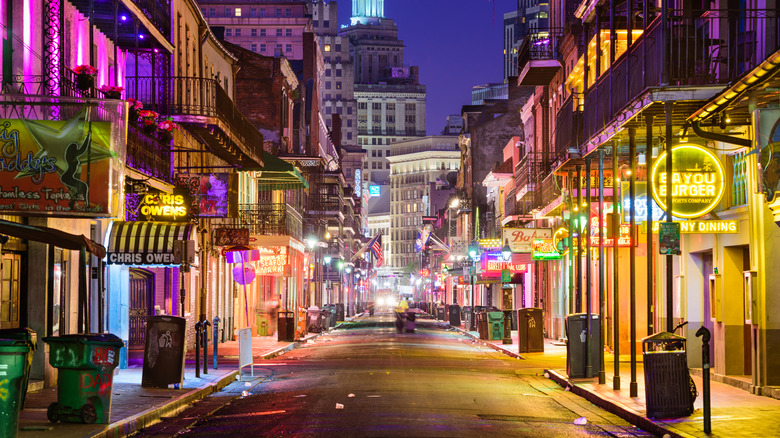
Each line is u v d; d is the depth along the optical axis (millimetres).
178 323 17891
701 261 21719
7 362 10133
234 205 25578
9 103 16750
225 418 14312
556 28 42062
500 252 50938
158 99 27094
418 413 14445
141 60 27422
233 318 42406
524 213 47094
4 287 17031
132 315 30094
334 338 46312
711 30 18078
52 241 13578
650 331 15570
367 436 11922
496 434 12312
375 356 30531
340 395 17328
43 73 18141
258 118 56625
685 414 13523
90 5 20453
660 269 24422
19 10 17406
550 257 35625
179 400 15914
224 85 42469
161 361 17781
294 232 47656
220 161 38219
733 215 18359
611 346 30047
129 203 22984
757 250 16906
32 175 16266
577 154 20719
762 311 16688
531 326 31156
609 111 18062
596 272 32938
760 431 12109
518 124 79688
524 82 44562
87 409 12398
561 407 16016
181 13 31922
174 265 22078
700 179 16219
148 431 13039
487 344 39188
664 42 15195
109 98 18578
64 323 18844
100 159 16438
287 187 48781
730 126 16672
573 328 20266
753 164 16938
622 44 30375
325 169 87188
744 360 19062
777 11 16406
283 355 31891
